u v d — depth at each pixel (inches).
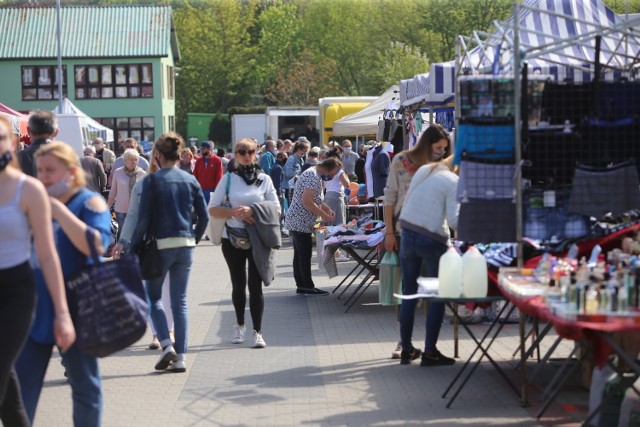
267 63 3661.4
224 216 401.7
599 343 249.6
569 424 283.6
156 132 2605.8
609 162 318.7
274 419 298.7
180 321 369.1
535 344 323.6
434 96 485.7
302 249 568.7
